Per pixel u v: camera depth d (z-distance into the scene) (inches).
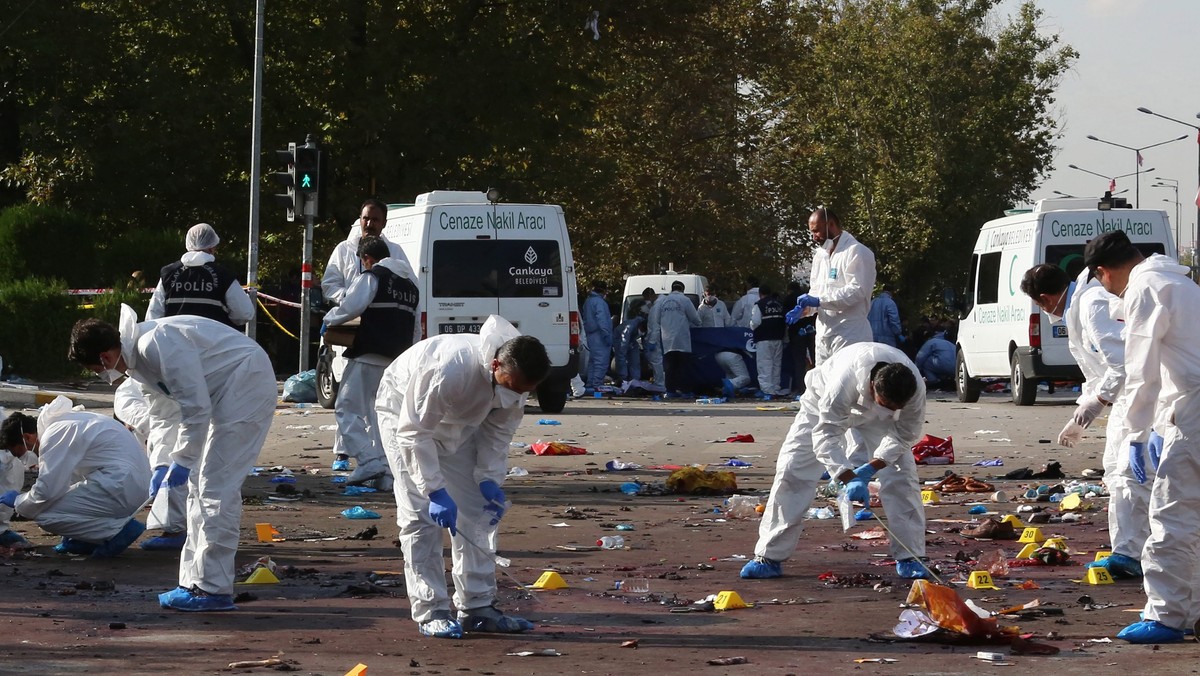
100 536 675.4
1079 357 642.8
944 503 892.6
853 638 489.7
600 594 579.2
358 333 927.7
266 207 2566.4
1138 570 607.2
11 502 688.4
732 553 692.1
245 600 557.9
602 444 1272.1
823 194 4611.2
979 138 4862.2
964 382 1882.4
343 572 629.9
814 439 603.5
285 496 894.4
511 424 490.0
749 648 472.4
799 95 3875.5
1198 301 482.9
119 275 2354.8
